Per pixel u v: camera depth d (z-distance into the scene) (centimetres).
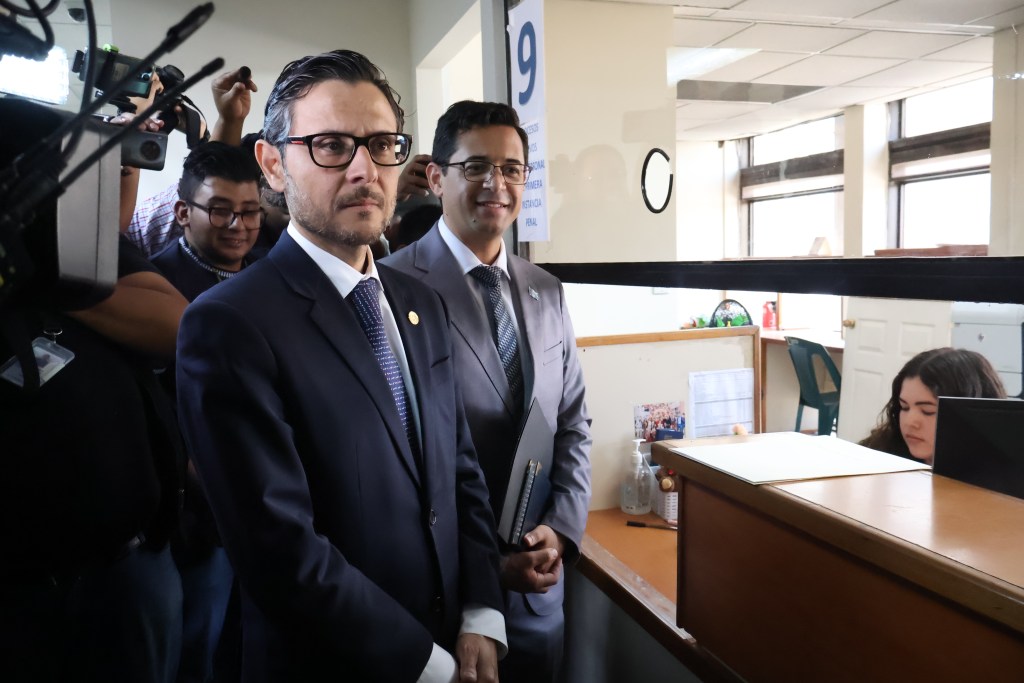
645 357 168
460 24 318
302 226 88
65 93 79
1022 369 99
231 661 153
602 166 197
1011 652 52
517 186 131
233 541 77
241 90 164
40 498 90
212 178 152
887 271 88
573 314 195
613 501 169
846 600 67
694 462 90
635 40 189
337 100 83
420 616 89
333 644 76
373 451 85
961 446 78
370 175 85
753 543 81
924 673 59
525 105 177
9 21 57
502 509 115
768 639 79
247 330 79
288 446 79
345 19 396
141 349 102
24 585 90
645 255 195
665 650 110
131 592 104
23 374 87
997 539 60
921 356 113
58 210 55
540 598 124
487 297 131
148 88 85
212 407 77
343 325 87
